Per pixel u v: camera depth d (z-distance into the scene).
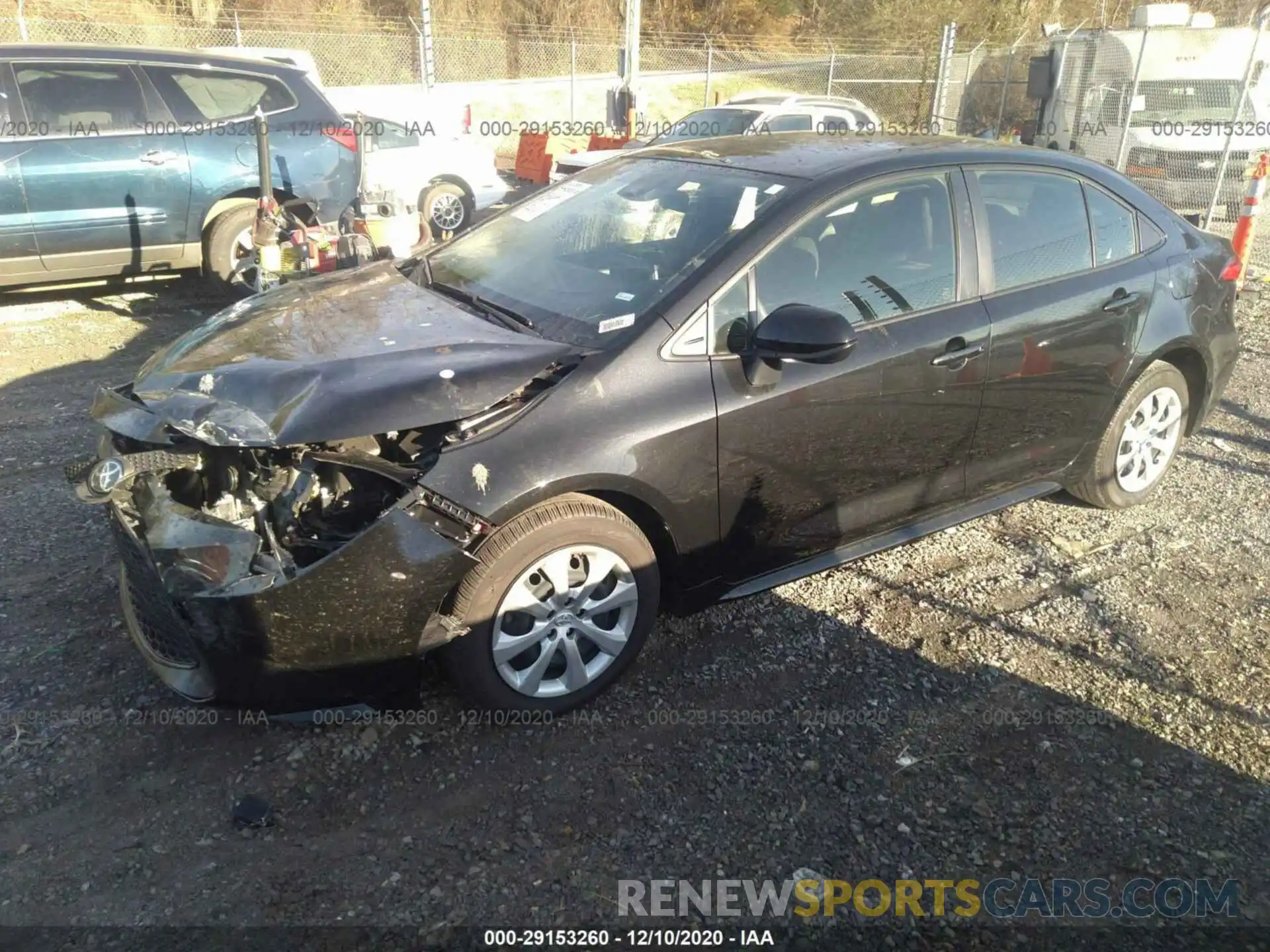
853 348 3.41
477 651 2.94
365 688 2.88
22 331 7.01
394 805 2.81
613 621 3.24
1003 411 3.89
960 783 2.97
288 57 12.40
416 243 6.73
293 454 2.89
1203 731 3.21
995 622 3.78
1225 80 12.71
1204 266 4.57
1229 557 4.29
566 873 2.62
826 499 3.56
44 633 3.49
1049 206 4.08
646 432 3.04
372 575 2.73
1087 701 3.35
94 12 19.91
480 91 21.78
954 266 3.73
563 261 3.66
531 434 2.91
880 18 26.67
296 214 7.89
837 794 2.91
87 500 2.94
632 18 16.97
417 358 3.03
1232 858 2.72
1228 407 6.06
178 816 2.75
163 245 7.41
